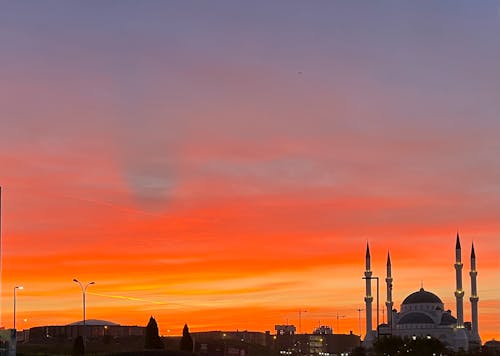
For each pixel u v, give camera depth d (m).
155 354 144.62
